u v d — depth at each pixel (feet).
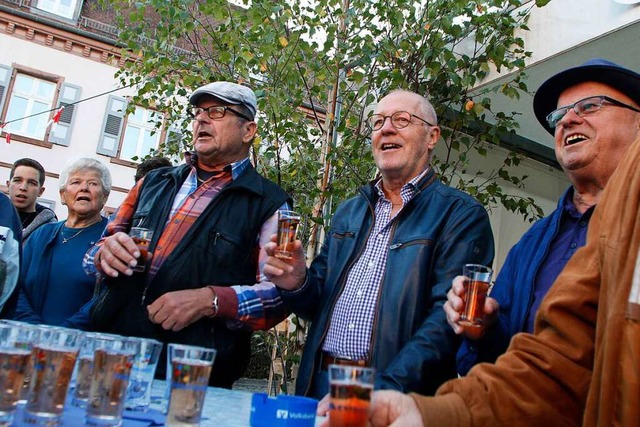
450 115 13.21
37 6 55.62
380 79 12.26
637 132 6.44
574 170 6.49
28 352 3.56
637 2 10.00
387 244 7.37
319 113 15.64
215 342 7.49
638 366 3.12
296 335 12.92
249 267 8.24
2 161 53.88
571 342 3.73
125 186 58.59
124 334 7.46
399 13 11.73
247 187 8.29
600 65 6.46
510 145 15.58
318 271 8.11
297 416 4.03
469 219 6.97
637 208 3.48
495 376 3.74
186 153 8.85
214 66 14.88
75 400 4.27
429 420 3.44
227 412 4.72
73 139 56.54
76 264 10.24
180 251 7.78
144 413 4.31
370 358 6.63
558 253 6.25
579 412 3.65
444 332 6.12
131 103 17.72
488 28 12.34
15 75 54.54
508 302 6.50
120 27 16.78
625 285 3.30
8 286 7.99
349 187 12.91
